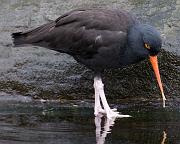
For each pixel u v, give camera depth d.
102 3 17.16
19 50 16.19
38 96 15.62
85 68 15.84
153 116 14.34
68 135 12.55
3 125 13.20
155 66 14.84
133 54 14.80
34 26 16.73
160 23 16.61
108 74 15.88
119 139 12.34
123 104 15.57
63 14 15.98
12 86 15.66
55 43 15.08
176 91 15.88
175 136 12.62
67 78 15.79
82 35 14.84
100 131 12.96
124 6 17.02
